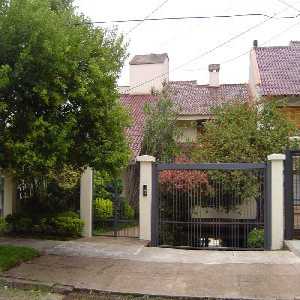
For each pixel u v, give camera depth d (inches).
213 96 965.2
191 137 852.6
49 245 453.1
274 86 720.3
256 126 586.9
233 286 319.9
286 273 348.8
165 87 836.6
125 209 589.3
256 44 907.4
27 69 348.5
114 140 406.9
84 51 380.2
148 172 488.4
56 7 434.9
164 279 338.6
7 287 322.0
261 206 485.1
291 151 465.7
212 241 500.7
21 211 524.4
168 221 488.4
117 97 411.2
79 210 517.7
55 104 362.3
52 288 317.7
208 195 506.9
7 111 358.0
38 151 356.5
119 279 338.3
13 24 342.6
